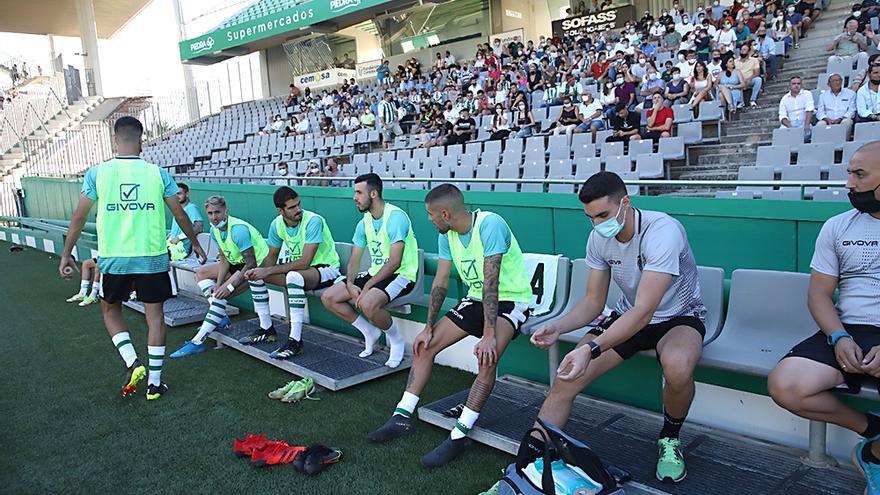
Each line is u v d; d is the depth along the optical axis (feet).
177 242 21.43
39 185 42.06
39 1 78.23
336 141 45.85
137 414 11.51
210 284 16.69
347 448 9.77
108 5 82.94
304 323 16.74
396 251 12.53
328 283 14.61
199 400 12.08
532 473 7.33
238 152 54.85
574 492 6.85
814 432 8.14
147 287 12.00
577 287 11.23
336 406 11.50
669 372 7.77
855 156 7.20
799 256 11.20
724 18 37.83
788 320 8.97
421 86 54.03
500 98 40.06
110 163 11.78
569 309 11.20
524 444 7.73
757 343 9.00
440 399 11.17
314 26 63.98
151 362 12.28
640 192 21.27
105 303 12.25
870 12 30.50
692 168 25.62
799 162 21.18
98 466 9.52
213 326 15.14
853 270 7.57
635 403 10.44
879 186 7.02
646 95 31.55
